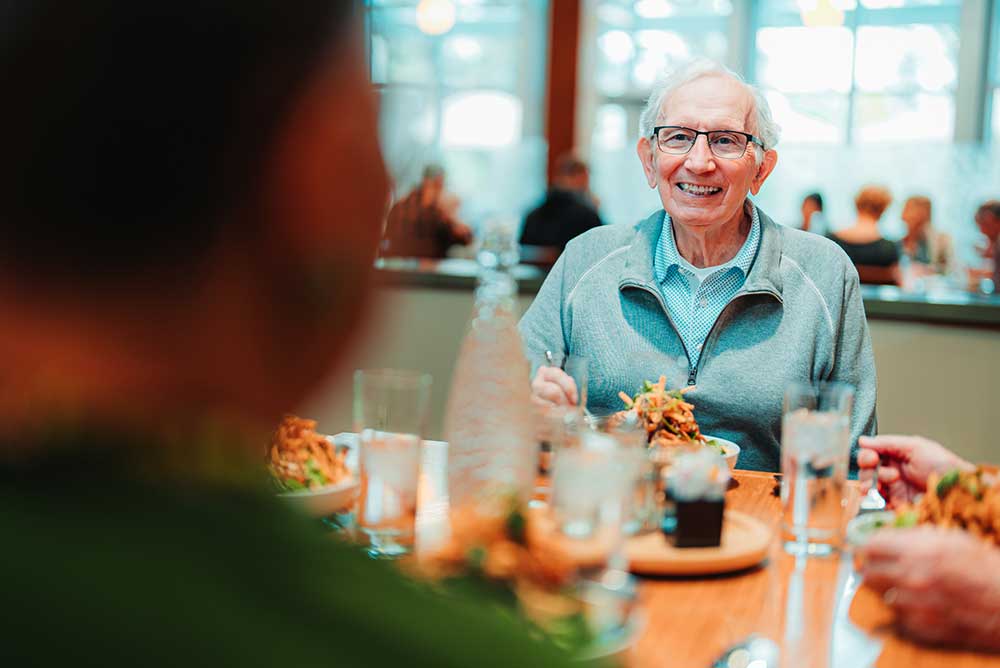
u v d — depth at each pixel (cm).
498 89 925
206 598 31
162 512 32
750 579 107
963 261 773
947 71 830
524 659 34
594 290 202
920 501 117
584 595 79
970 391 319
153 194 31
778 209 860
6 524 31
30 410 32
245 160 32
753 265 191
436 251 501
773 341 188
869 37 845
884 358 328
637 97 926
